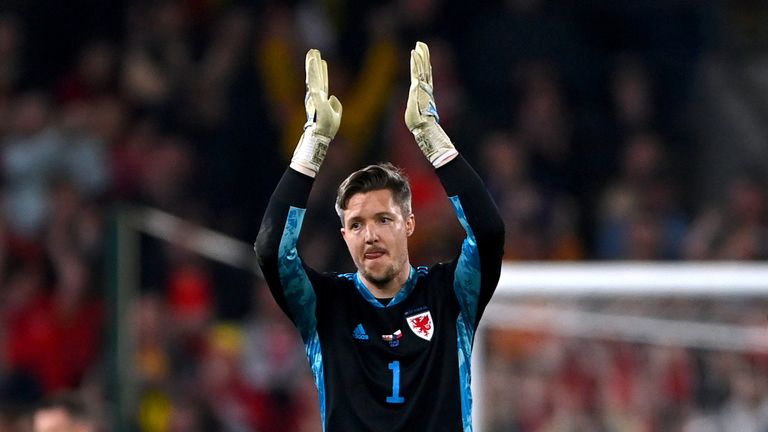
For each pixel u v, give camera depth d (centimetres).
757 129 5166
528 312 3212
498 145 4506
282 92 4728
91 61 4872
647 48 5025
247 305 3853
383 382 1856
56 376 3991
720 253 4278
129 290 3569
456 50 4797
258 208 4625
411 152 4491
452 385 1859
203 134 4666
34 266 4228
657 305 3162
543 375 3203
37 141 4556
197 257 3766
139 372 3531
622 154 4706
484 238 1856
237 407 3750
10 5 4994
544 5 4950
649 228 4425
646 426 3156
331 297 1911
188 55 4831
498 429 3203
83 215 4375
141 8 4953
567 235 4450
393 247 1870
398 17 4812
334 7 4912
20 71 4922
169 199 4509
